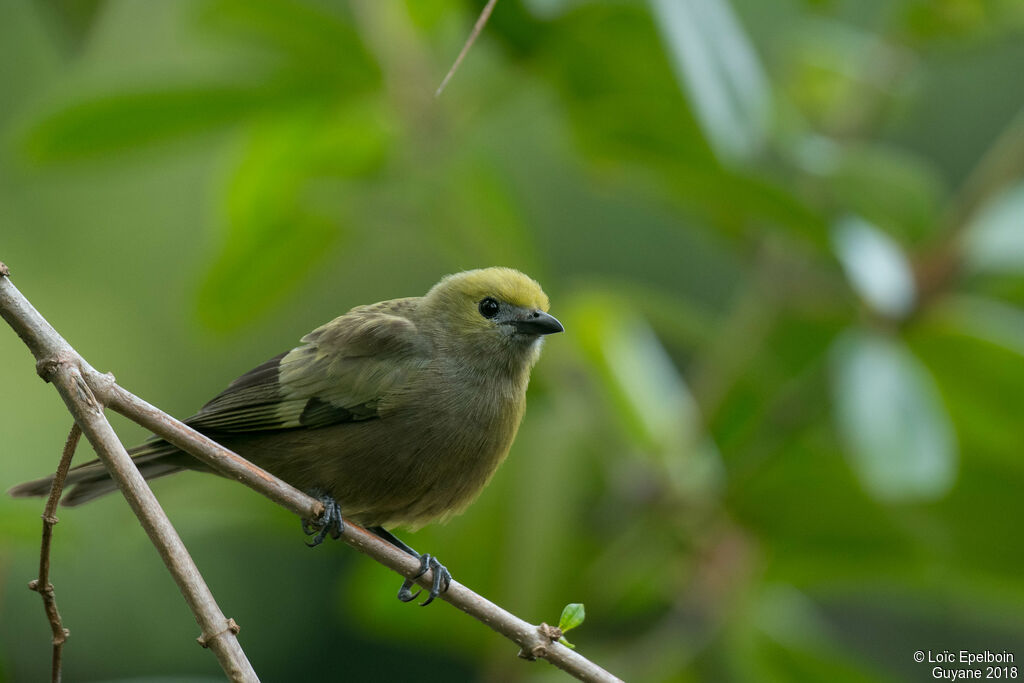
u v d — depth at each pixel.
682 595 11.53
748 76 9.52
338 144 11.04
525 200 14.90
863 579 11.27
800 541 11.11
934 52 12.03
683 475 11.08
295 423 9.17
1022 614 12.20
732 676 11.39
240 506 11.13
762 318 11.41
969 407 10.66
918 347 10.51
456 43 10.84
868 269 9.49
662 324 11.80
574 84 9.44
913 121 15.20
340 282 16.95
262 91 10.18
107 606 15.29
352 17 10.50
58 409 15.47
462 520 10.89
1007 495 10.62
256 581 16.39
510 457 10.95
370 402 9.20
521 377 9.84
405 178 11.16
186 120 10.27
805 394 11.05
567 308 11.24
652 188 11.09
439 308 9.78
